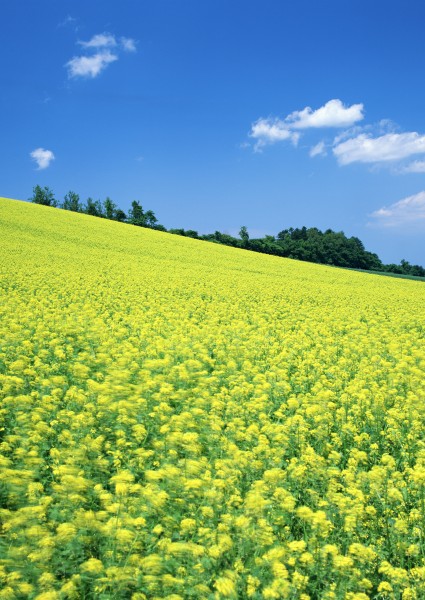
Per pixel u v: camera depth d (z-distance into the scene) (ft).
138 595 14.28
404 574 15.20
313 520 17.01
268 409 31.53
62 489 18.20
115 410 26.81
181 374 33.86
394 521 19.06
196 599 14.69
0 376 29.43
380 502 20.52
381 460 23.38
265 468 22.41
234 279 109.60
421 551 17.66
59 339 42.57
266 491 19.35
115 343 44.52
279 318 70.64
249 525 17.11
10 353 38.91
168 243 172.24
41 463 21.22
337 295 100.42
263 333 56.70
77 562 15.85
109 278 92.38
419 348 53.78
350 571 15.93
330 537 18.04
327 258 425.28
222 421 27.27
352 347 50.98
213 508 18.54
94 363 37.55
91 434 24.79
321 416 28.43
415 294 120.47
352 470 23.26
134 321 57.21
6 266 93.30
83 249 132.16
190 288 89.61
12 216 172.86
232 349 44.88
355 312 80.38
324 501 18.97
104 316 59.67
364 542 18.28
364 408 32.48
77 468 20.21
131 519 16.63
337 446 26.86
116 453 22.56
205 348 45.42
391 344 49.98
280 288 101.91
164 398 30.22
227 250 181.88
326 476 21.47
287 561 15.74
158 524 17.34
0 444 22.86
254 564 15.83
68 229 165.07
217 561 15.75
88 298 71.41
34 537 15.84
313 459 21.88
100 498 18.38
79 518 16.69
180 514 18.60
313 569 15.90
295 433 27.02
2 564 14.69
